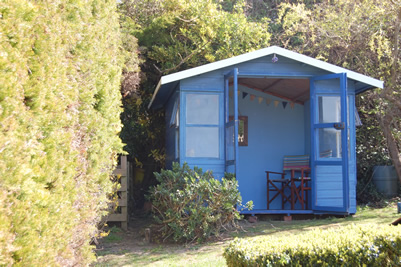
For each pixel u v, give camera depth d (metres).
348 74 10.25
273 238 4.45
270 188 12.61
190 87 10.29
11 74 2.55
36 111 2.92
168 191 8.48
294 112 12.87
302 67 10.51
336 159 10.09
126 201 9.98
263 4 18.45
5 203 2.44
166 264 6.73
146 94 14.43
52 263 3.09
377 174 12.95
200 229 8.23
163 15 13.94
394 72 11.86
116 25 6.94
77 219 4.10
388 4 11.87
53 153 3.20
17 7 2.71
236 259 4.10
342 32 13.19
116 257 7.48
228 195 8.38
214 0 16.92
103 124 5.50
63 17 3.90
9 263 2.38
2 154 2.42
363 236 4.04
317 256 3.82
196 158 10.16
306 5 17.44
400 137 12.84
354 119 10.52
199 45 13.88
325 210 10.06
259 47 14.82
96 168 5.00
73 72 3.93
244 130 12.66
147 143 14.73
